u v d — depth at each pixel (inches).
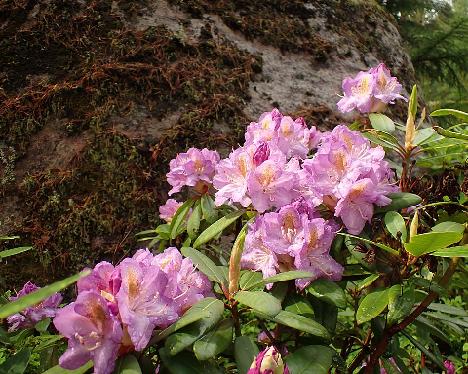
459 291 42.9
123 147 41.1
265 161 21.7
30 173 39.7
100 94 42.5
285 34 52.5
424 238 17.1
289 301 20.0
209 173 30.4
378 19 61.9
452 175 26.9
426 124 57.5
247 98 47.2
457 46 100.8
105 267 15.8
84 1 46.8
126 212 39.7
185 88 44.6
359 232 20.5
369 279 22.1
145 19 47.3
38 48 44.1
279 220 20.1
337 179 21.0
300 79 50.8
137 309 15.7
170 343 16.0
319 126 48.6
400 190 25.6
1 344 27.0
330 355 17.9
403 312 19.2
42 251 37.6
